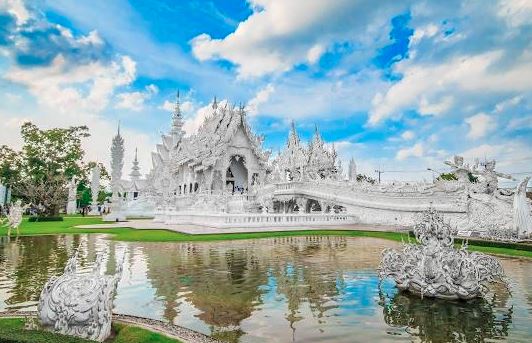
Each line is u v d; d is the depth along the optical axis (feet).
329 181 135.54
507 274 44.78
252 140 186.39
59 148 236.02
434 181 114.93
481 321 27.76
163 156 254.47
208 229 100.17
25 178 221.66
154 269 47.16
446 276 32.91
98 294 22.85
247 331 25.68
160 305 31.86
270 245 71.15
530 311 29.91
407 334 25.16
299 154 194.18
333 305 31.76
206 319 28.22
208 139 185.16
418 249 35.91
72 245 71.46
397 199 112.37
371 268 47.62
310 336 24.75
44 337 17.49
